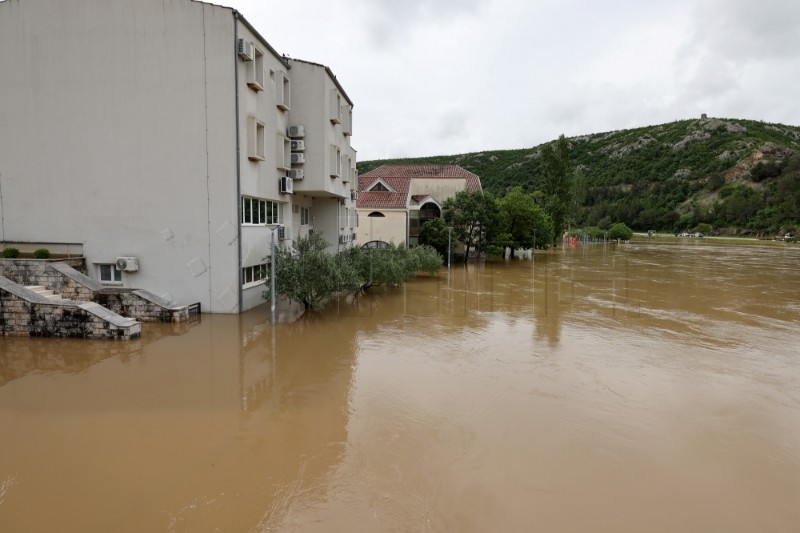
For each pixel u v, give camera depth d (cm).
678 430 962
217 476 758
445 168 5231
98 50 1778
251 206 1902
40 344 1419
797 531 654
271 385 1155
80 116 1800
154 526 634
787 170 9781
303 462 808
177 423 942
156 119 1773
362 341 1562
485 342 1593
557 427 965
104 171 1806
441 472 788
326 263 1847
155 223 1802
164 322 1680
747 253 5900
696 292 2736
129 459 803
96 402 1033
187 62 1747
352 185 3108
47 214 1839
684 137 13800
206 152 1761
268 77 2008
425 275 3384
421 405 1059
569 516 679
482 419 995
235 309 1809
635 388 1188
